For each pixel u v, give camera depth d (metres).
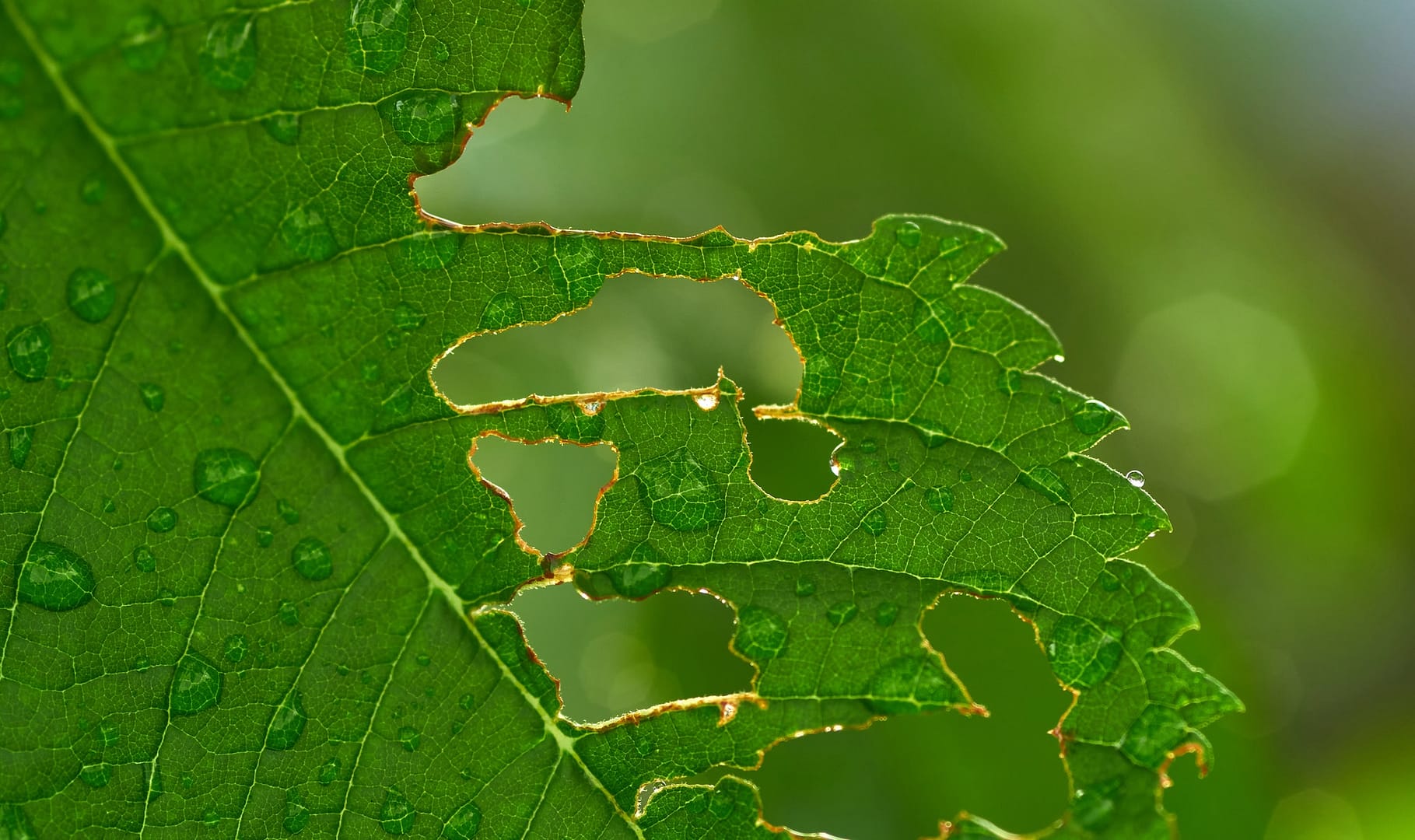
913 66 0.25
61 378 0.19
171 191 0.19
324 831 0.20
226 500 0.20
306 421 0.20
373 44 0.19
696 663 0.23
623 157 0.24
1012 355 0.20
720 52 0.25
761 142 0.24
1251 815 0.23
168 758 0.20
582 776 0.20
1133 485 0.20
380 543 0.20
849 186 0.24
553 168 0.24
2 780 0.20
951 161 0.25
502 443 0.23
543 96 0.19
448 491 0.20
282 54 0.19
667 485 0.20
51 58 0.19
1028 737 0.22
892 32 0.26
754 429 0.23
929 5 0.26
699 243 0.20
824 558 0.20
